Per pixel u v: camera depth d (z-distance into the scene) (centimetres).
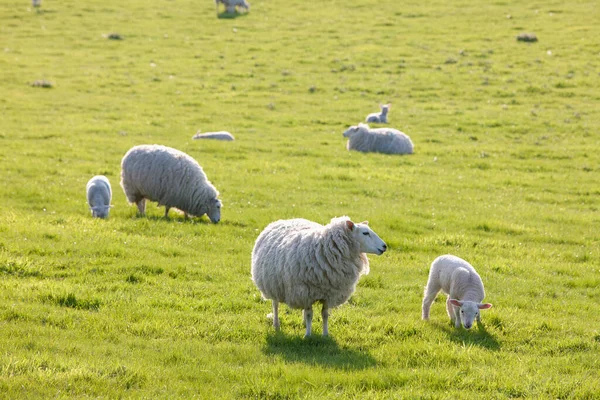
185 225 1688
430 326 1104
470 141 2966
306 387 838
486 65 4150
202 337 1014
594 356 995
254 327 1053
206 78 4000
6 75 3831
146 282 1253
